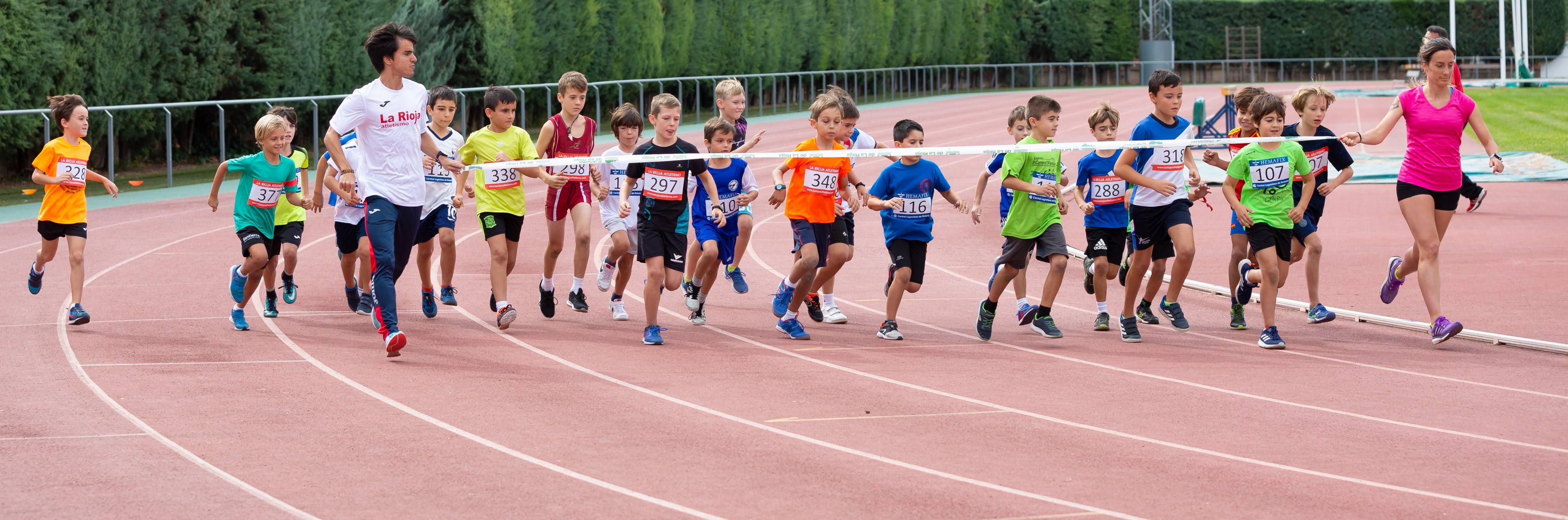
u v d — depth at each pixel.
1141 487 6.82
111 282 14.41
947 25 78.56
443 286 12.31
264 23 31.89
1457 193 10.66
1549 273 14.06
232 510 6.45
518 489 6.80
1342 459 7.31
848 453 7.51
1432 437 7.78
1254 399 8.80
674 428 8.06
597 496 6.69
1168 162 10.85
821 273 11.45
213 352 10.44
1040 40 89.38
